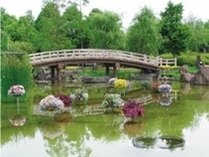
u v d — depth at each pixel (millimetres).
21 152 14969
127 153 14617
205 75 42906
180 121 21203
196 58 53656
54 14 53031
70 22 54938
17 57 27703
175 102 28797
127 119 21484
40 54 41969
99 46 55125
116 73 47562
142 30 52781
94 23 55250
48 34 51469
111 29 55188
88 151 15031
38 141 16688
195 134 17969
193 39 61938
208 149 15102
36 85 40844
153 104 27672
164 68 49656
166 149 14992
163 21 56750
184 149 15078
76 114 22875
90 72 51656
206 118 22109
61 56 43375
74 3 56938
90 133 18172
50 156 14414
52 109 22203
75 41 58594
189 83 44219
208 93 34875
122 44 55094
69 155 14508
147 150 14883
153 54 53938
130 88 37781
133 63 48219
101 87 39062
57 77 44000
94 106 26109
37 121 20750
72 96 27078
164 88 32969
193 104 27703
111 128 19219
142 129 19062
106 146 15750
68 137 17375
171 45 56156
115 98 23734
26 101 27156
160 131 18594
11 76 26203
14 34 60281
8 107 24859
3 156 14438
